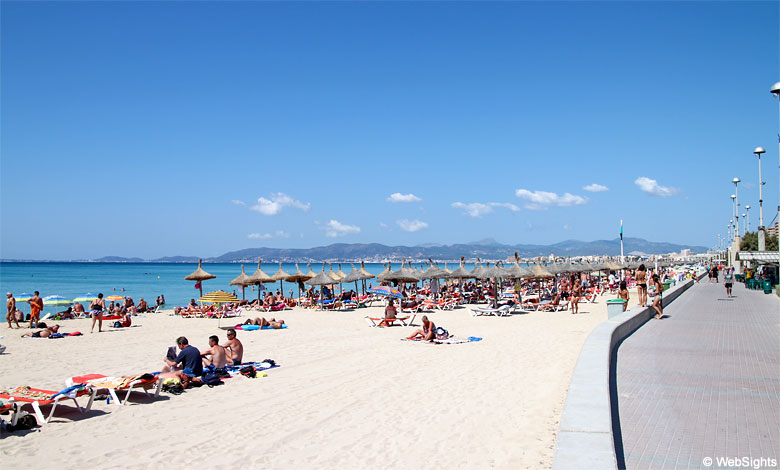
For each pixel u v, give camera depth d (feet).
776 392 23.70
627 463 15.93
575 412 17.71
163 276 344.28
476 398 27.02
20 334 64.08
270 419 24.68
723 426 19.12
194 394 30.25
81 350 49.08
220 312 86.38
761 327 46.24
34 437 22.50
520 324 64.03
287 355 44.16
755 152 96.63
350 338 54.85
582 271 131.44
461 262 105.91
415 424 22.97
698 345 36.55
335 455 19.51
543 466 17.42
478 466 17.74
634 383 25.57
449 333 55.77
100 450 20.77
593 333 34.22
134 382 28.81
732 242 191.01
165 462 19.31
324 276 97.76
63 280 277.85
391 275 105.29
